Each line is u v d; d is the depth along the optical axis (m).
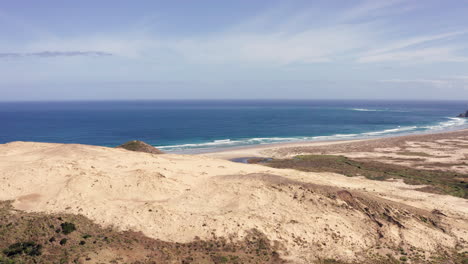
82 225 27.80
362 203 35.03
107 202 32.06
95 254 23.84
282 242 28.39
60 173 36.22
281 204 34.03
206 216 31.03
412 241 29.83
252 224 30.16
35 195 31.75
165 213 30.92
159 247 26.34
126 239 26.83
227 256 25.83
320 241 28.91
